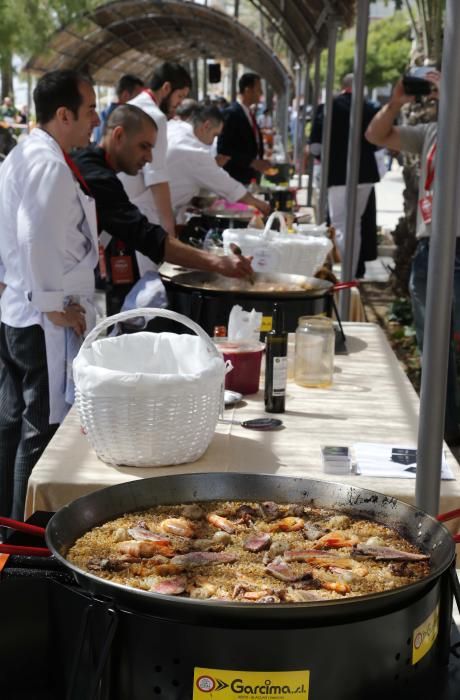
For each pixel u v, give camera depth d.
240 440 2.53
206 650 1.25
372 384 3.12
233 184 6.38
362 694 1.30
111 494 1.74
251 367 2.94
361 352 3.54
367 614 1.28
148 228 3.97
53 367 3.34
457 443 4.67
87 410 2.26
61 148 3.38
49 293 3.24
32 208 3.21
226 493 1.84
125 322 3.84
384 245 12.57
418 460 2.07
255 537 1.64
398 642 1.33
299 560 1.55
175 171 6.32
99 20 17.73
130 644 1.29
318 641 1.25
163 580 1.43
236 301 3.71
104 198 3.95
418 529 1.65
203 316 3.79
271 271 4.46
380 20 43.38
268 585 1.43
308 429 2.64
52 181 3.21
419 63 7.36
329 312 3.84
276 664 1.25
